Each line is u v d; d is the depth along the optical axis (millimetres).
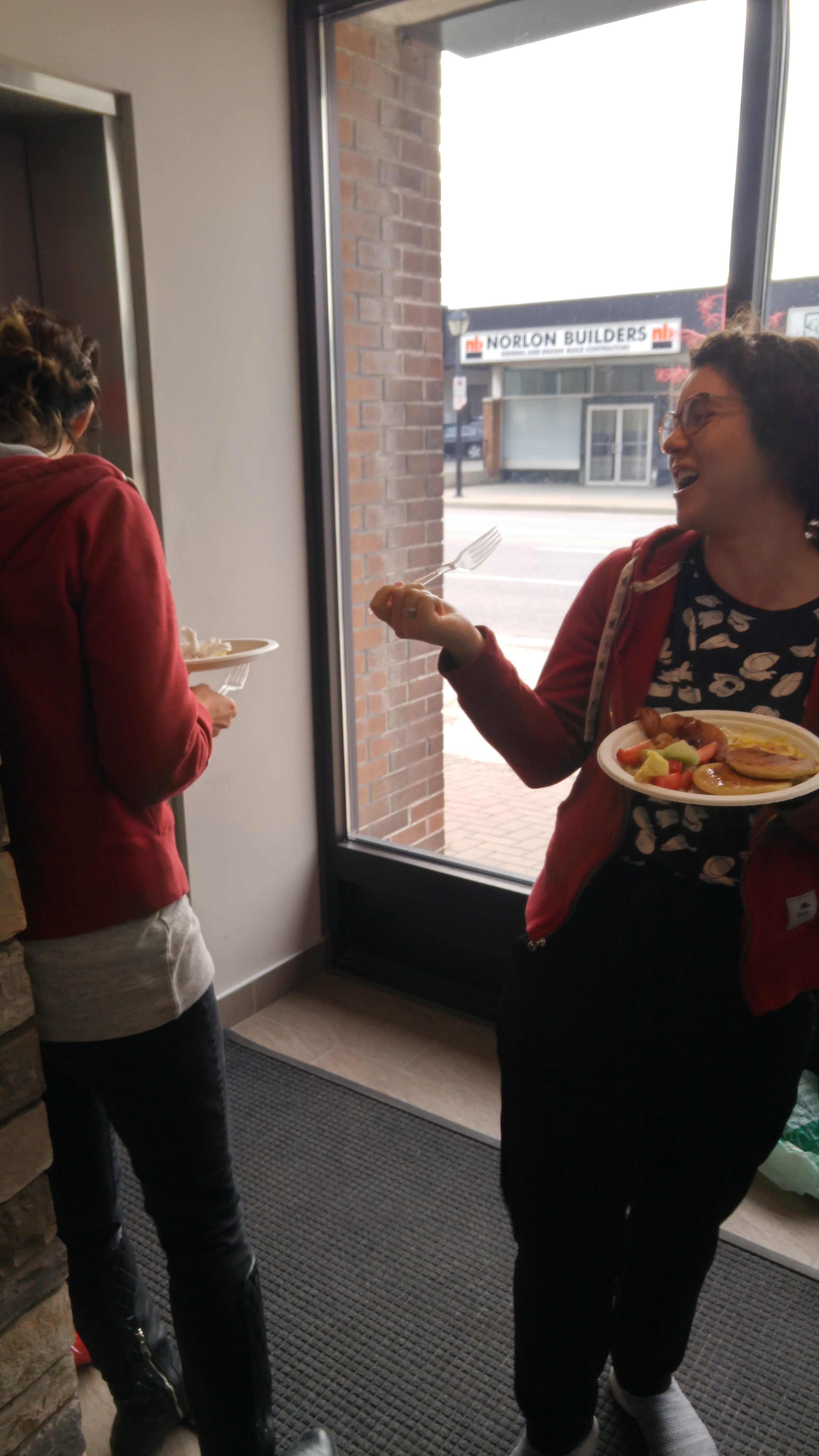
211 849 2418
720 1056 1093
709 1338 1641
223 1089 1198
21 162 2041
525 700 1157
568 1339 1216
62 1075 1218
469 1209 1937
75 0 1805
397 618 1108
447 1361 1610
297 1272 1788
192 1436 1479
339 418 2525
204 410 2199
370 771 2754
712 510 1020
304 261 2344
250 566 2379
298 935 2729
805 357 975
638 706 1112
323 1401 1543
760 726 1016
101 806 1057
